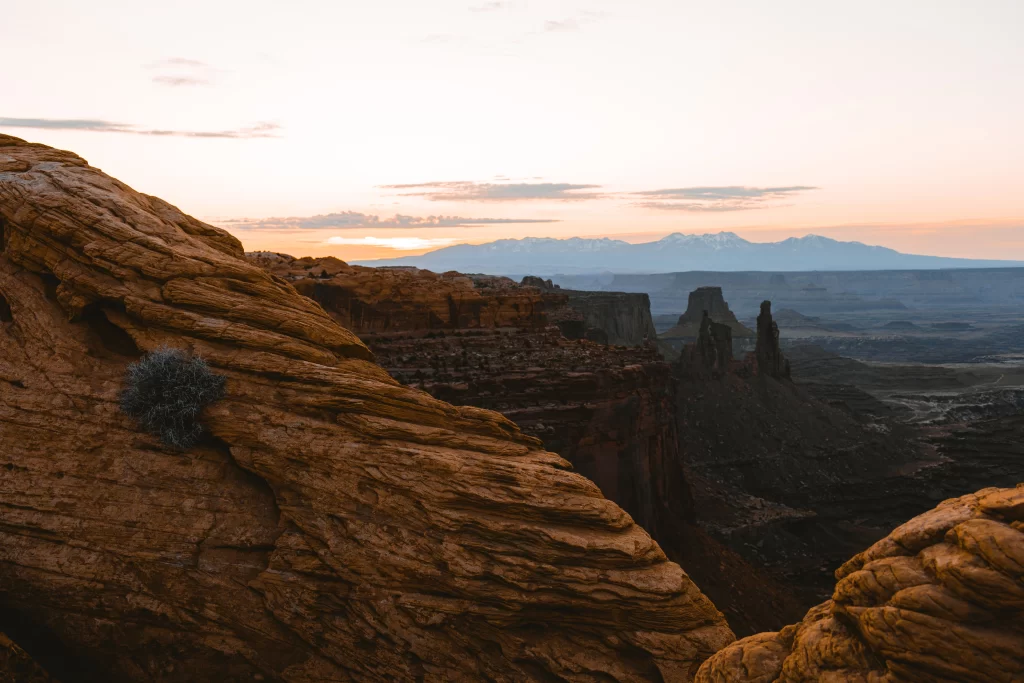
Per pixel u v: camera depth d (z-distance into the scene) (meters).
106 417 16.92
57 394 17.05
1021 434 159.62
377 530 15.88
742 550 85.94
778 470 126.81
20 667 14.25
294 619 15.73
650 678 14.57
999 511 9.76
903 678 9.69
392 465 16.25
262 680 15.82
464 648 15.20
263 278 19.05
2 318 18.28
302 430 16.94
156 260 18.09
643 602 14.67
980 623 9.30
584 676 14.61
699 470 124.25
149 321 17.75
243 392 17.48
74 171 19.77
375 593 15.55
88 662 15.55
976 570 9.27
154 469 16.67
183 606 15.73
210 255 18.88
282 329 18.41
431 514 15.64
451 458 16.20
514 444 17.56
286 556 16.03
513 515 15.60
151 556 15.85
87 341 18.02
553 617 15.06
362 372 18.78
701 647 14.48
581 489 16.09
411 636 15.24
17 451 16.36
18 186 18.81
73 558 15.64
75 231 18.14
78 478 16.30
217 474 17.02
